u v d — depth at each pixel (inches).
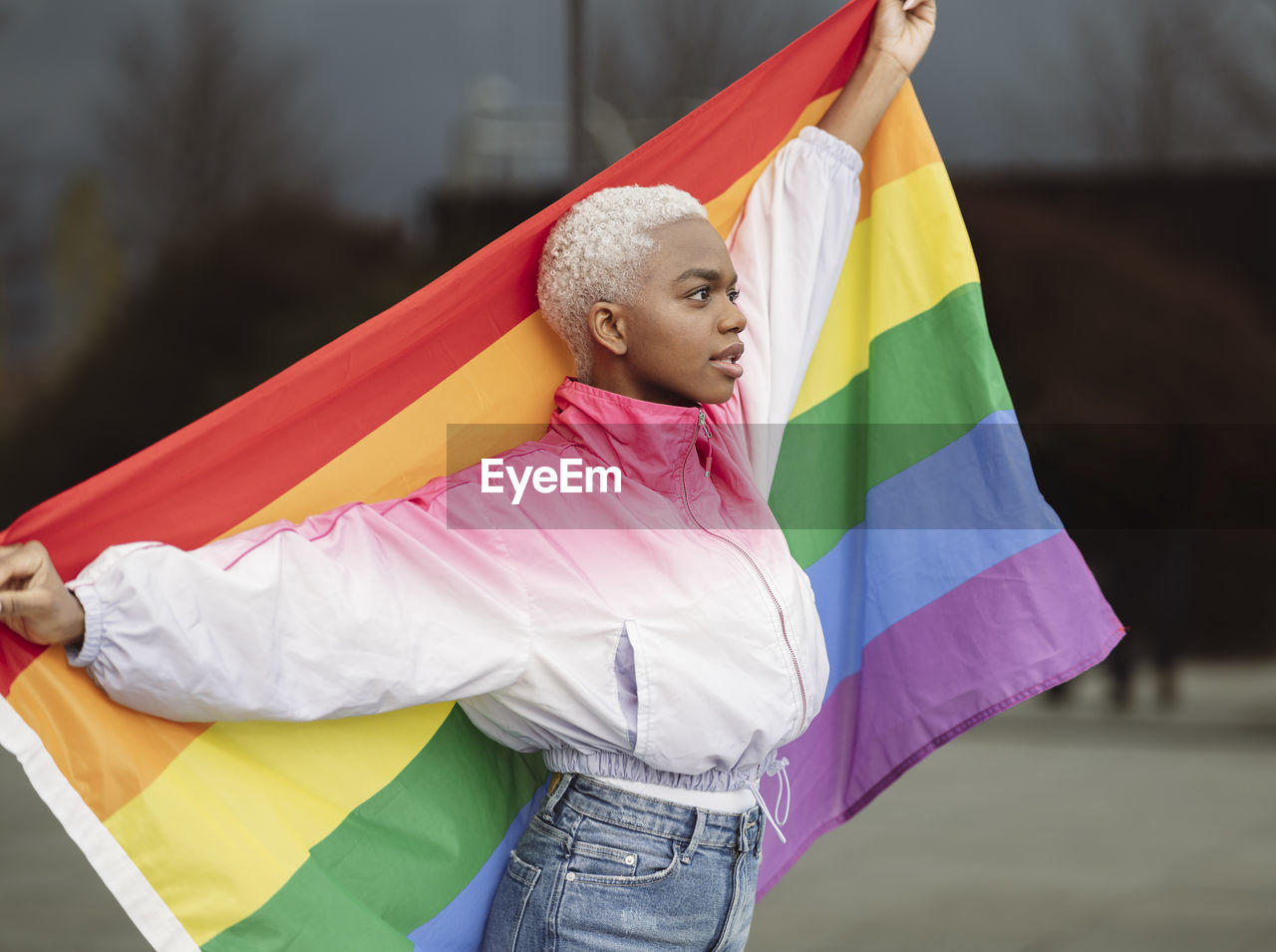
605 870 76.9
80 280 727.7
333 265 719.7
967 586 102.0
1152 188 627.8
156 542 71.6
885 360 104.3
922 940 191.0
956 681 102.3
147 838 71.7
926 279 103.7
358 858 81.2
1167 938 191.2
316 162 719.7
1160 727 395.9
